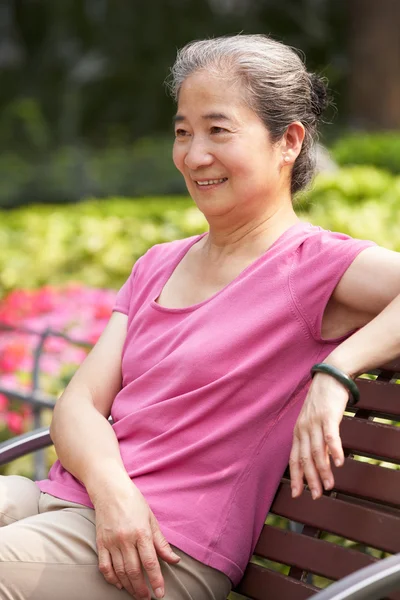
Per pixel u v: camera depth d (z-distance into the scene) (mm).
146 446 2828
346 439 2779
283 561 2746
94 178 20906
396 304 2598
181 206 9836
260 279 2805
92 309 5984
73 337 5258
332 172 8992
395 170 12648
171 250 3195
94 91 28000
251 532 2764
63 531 2715
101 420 2934
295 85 2896
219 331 2795
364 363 2570
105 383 3115
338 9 25906
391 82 18297
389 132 18172
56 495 2895
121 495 2674
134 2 27219
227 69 2832
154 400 2869
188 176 2932
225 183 2859
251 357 2750
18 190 21156
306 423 2543
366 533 2629
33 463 5059
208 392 2762
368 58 18422
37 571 2645
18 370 5523
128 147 26844
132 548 2619
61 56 28031
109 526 2641
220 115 2816
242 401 2762
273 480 2783
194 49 2928
